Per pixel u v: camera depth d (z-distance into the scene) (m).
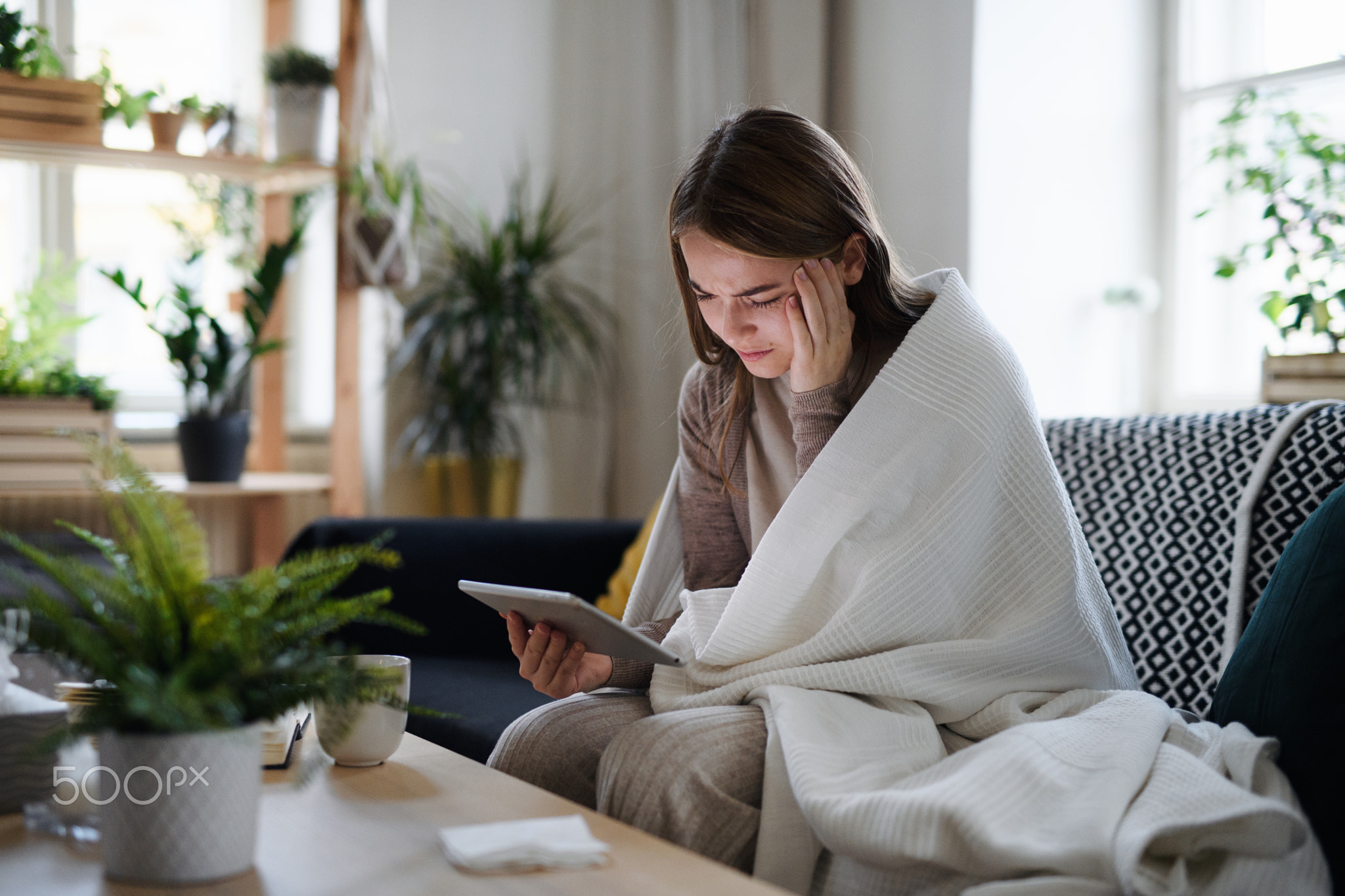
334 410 2.57
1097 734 0.99
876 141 2.64
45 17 2.79
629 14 3.07
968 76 2.40
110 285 2.91
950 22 2.44
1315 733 0.99
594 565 2.05
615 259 3.10
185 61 3.00
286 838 0.83
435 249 2.95
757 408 1.32
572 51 3.09
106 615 0.77
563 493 3.07
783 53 2.76
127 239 2.94
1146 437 1.57
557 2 3.08
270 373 2.82
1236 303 2.46
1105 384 2.54
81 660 0.75
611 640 1.05
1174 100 2.54
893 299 1.24
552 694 1.19
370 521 2.09
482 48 3.00
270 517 2.78
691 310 1.33
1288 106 2.33
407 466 2.93
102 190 2.88
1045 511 1.15
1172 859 0.87
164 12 2.96
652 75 3.07
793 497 1.15
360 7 2.53
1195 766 0.93
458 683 1.76
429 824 0.86
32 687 1.15
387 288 2.59
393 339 2.85
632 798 1.01
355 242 2.53
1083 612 1.15
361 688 0.80
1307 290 2.02
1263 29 2.42
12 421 2.27
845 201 1.19
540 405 2.86
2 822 0.87
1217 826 0.85
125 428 2.79
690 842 0.99
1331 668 1.00
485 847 0.78
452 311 2.79
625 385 3.07
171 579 0.77
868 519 1.12
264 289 2.51
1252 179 2.16
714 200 1.15
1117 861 0.81
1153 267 2.59
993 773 0.90
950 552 1.12
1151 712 1.04
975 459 1.12
